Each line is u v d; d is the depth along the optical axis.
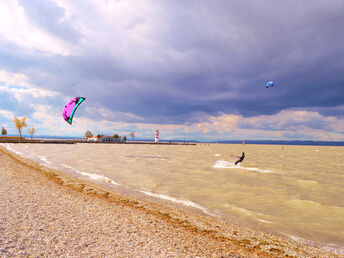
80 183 16.88
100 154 51.75
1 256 5.01
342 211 12.48
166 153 69.12
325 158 68.31
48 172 21.08
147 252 6.01
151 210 10.99
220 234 8.45
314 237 8.93
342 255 7.38
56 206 9.68
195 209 12.03
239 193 16.11
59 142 131.75
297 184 20.95
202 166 33.16
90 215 8.88
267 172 29.20
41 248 5.65
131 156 48.66
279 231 9.48
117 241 6.57
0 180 14.16
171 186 17.70
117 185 17.28
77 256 5.39
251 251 7.06
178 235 7.73
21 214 8.19
